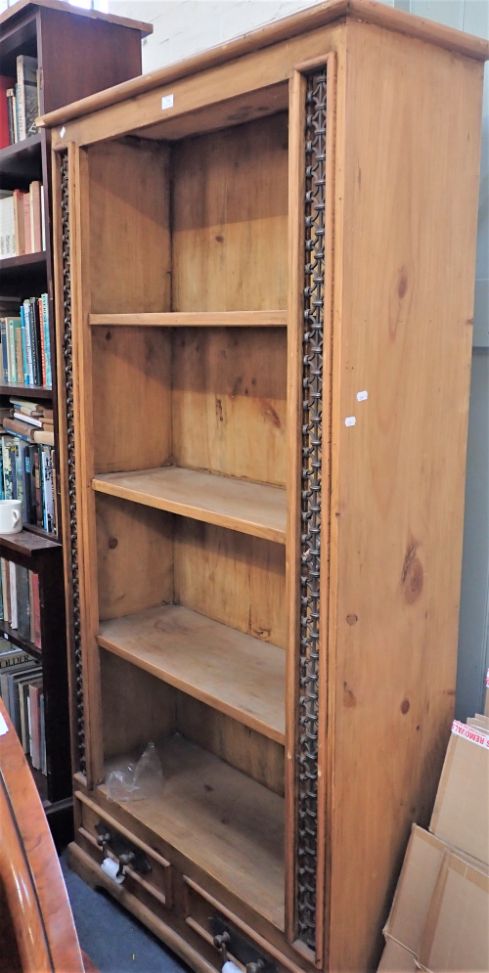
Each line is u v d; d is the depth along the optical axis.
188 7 2.22
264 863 1.70
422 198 1.34
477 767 1.42
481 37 1.52
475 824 1.41
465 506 1.67
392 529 1.40
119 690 2.10
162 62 2.36
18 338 2.29
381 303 1.30
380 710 1.45
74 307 1.83
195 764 2.11
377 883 1.52
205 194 1.87
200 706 2.17
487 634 1.67
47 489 2.15
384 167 1.27
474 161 1.44
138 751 2.16
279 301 1.73
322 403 1.29
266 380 1.80
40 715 2.27
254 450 1.85
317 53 1.21
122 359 1.95
